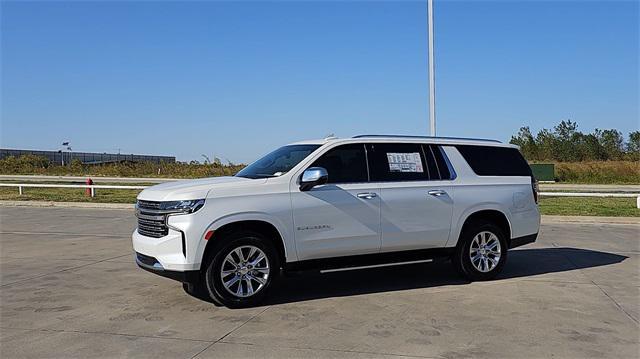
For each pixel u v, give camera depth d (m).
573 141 59.59
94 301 6.72
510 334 5.39
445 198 7.52
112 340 5.24
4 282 7.82
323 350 4.93
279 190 6.57
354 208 6.90
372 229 7.01
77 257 9.94
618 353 4.88
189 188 6.36
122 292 7.19
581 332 5.46
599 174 42.12
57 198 23.05
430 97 16.92
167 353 4.87
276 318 5.95
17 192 26.83
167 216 6.23
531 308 6.36
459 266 7.74
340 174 6.98
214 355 4.81
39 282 7.81
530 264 9.22
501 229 8.06
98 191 27.91
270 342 5.16
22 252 10.49
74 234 13.09
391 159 7.37
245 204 6.37
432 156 7.68
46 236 12.74
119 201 21.69
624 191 29.53
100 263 9.33
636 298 6.86
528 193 8.26
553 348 5.00
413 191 7.31
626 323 5.78
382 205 7.07
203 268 6.27
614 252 10.48
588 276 8.22
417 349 4.96
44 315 6.11
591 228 14.31
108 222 15.59
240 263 6.41
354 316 6.02
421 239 7.36
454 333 5.42
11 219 16.36
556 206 19.50
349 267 6.98
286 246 6.56
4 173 53.84
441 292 7.16
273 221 6.48
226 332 5.46
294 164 6.86
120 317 6.02
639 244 11.51
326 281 7.82
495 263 7.90
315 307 6.40
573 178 42.16
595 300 6.74
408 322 5.79
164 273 6.24
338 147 7.09
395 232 7.16
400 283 7.69
